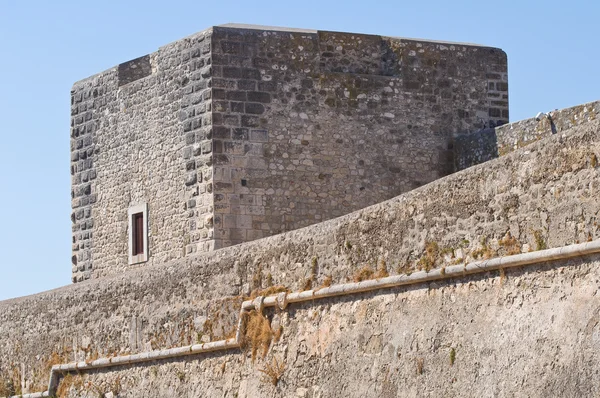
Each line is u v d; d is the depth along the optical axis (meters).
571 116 32.09
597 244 19.66
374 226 24.61
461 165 36.91
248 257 28.27
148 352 31.31
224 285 28.88
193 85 36.16
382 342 24.09
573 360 19.84
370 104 36.75
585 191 20.05
